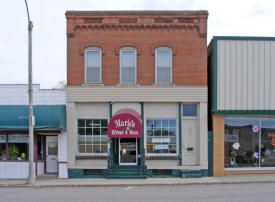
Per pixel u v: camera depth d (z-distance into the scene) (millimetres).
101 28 16656
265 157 16953
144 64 16594
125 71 16688
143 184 14062
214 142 16344
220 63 16406
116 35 16656
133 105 16703
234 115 16656
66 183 14367
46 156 17203
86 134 16750
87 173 16391
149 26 16641
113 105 16703
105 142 16703
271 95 16562
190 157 16562
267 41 16609
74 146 16312
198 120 16547
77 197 11383
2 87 16516
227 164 16719
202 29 16641
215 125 16406
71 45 16594
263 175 16281
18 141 16453
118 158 16781
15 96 16500
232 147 16781
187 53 16609
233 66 16453
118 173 15875
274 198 10906
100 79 16641
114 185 14031
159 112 16703
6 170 16062
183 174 15867
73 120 16344
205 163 16141
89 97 16438
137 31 16688
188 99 16406
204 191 12406
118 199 10930
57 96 16469
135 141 16828
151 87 16438
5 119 15703
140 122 15109
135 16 16656
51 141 17203
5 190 13148
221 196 11305
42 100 16438
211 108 17172
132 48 16688
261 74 16562
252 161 16875
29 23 14508
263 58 16594
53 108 15867
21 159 16344
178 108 16609
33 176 14547
